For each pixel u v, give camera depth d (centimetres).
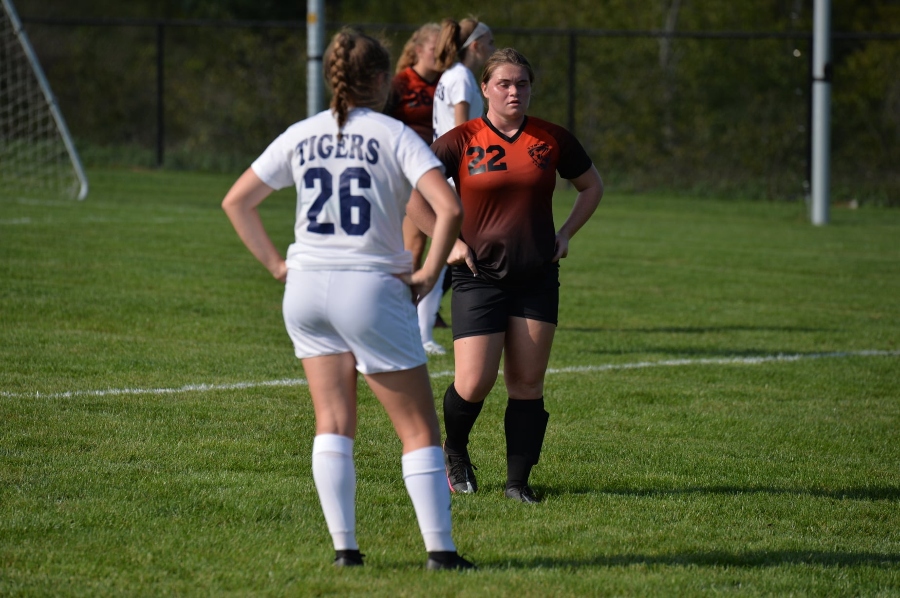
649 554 1509
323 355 1331
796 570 1462
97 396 2317
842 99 8969
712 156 9331
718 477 1931
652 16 10881
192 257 4497
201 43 10888
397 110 2875
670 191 9156
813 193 7031
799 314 3775
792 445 2175
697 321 3594
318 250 1291
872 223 7156
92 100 10319
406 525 1598
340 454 1346
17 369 2519
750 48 9469
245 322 3241
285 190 8081
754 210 7919
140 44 13162
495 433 2184
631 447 2111
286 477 1816
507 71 1698
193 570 1386
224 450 1964
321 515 1623
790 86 9294
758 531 1638
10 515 1574
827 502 1805
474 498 1761
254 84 9925
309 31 5512
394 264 1298
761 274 4719
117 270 4062
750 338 3316
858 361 3028
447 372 2738
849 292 4284
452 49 2555
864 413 2459
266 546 1479
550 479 1884
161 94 9538
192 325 3150
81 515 1584
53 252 4422
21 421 2094
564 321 3528
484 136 1725
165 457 1906
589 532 1600
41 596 1286
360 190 1276
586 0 10688
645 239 5925
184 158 9756
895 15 11731
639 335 3319
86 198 6838
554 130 1741
